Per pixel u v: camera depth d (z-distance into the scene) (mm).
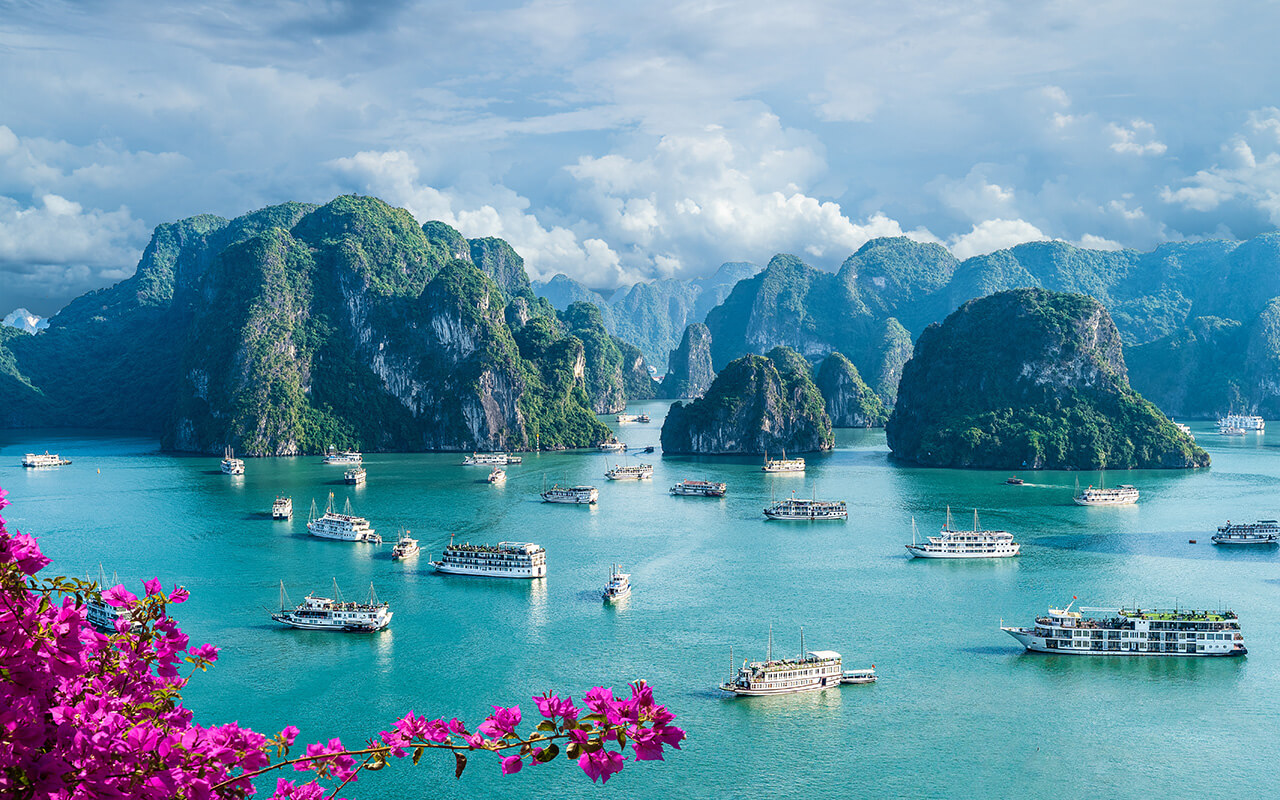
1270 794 99375
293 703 121250
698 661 136000
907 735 112312
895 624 153000
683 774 103188
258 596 169500
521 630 150125
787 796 98750
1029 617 156500
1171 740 111312
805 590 173250
